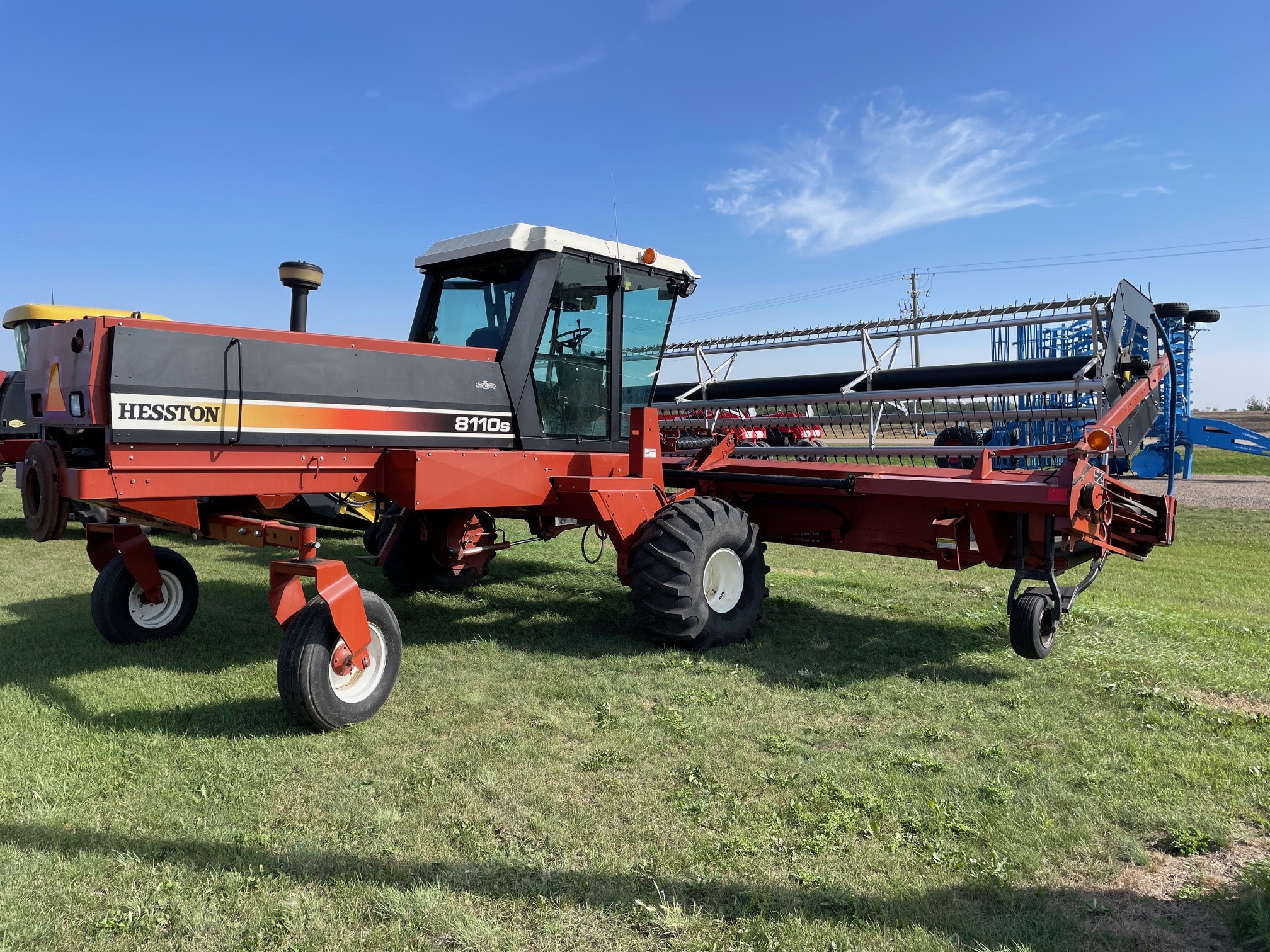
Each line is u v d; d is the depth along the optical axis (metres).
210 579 6.98
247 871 2.48
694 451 7.84
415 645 5.02
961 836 2.74
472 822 2.81
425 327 5.44
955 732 3.67
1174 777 3.17
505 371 4.80
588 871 2.52
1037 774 3.18
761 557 5.37
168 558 5.02
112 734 3.50
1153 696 4.07
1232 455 22.20
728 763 3.32
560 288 5.07
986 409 7.46
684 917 2.28
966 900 2.38
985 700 4.09
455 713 3.86
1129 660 4.71
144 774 3.14
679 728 3.67
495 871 2.51
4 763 3.20
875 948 2.16
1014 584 4.85
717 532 5.03
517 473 4.78
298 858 2.56
